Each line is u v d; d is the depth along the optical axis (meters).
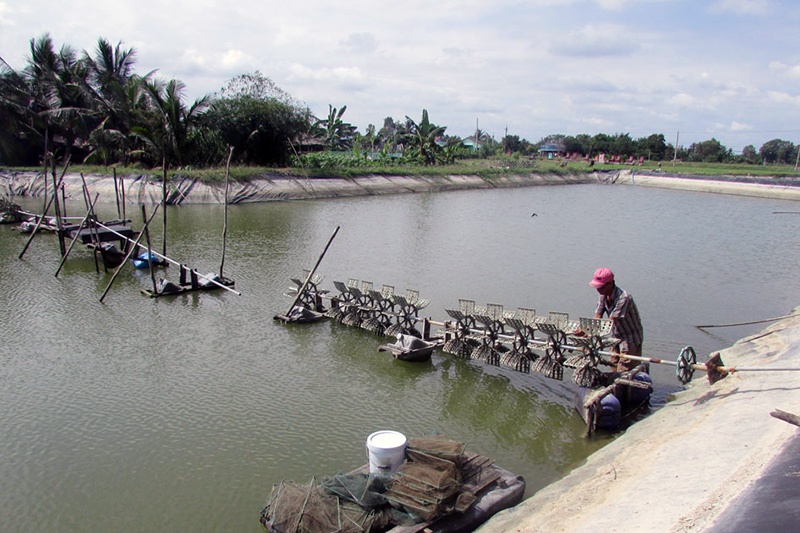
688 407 11.04
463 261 27.70
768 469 7.51
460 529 8.07
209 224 36.00
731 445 8.50
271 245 29.97
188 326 17.66
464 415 12.47
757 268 27.64
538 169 84.19
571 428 11.93
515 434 11.68
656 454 9.02
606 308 12.68
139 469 10.34
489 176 75.62
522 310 14.16
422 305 16.27
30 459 10.64
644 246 33.31
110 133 51.09
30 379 13.88
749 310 20.47
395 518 8.04
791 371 11.05
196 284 21.45
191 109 52.09
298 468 10.38
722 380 11.79
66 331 17.11
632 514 7.17
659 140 124.38
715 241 35.44
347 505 8.26
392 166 69.06
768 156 126.44
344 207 47.38
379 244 31.33
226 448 11.02
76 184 46.06
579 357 12.92
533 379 14.30
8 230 33.25
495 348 14.77
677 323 18.77
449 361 15.36
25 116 52.78
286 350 15.91
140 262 24.73
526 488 9.70
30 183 47.41
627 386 12.12
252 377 14.17
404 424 12.03
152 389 13.43
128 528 8.84
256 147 57.19
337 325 18.00
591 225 41.97
